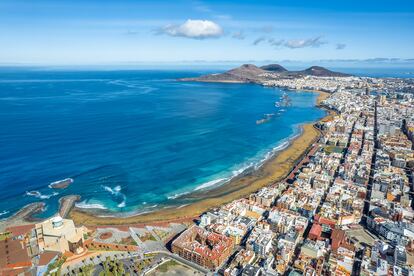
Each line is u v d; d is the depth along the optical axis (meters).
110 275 181.25
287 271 186.88
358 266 191.00
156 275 185.62
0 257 182.00
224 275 184.62
